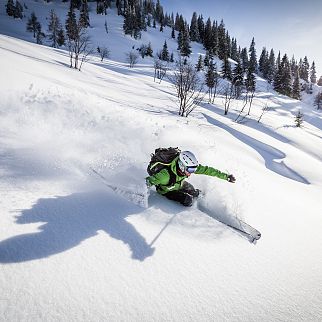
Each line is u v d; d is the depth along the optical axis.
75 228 2.55
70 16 89.88
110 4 135.38
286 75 81.19
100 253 2.34
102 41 97.25
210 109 30.59
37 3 130.12
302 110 64.69
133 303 1.97
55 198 2.94
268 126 29.16
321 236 4.09
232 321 2.08
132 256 2.42
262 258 3.01
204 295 2.24
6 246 2.11
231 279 2.53
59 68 21.09
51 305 1.76
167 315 1.96
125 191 3.56
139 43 106.06
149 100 21.88
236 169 6.55
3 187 2.86
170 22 143.62
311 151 24.55
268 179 7.16
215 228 3.28
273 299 2.45
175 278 2.32
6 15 110.94
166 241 2.76
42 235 2.33
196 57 100.56
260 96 65.94
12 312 1.64
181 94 19.95
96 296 1.93
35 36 95.62
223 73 67.69
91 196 3.21
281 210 4.69
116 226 2.76
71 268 2.10
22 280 1.88
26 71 10.40
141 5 136.88
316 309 2.48
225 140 13.48
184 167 3.36
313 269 3.11
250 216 4.04
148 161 4.98
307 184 10.33
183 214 3.39
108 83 24.45
